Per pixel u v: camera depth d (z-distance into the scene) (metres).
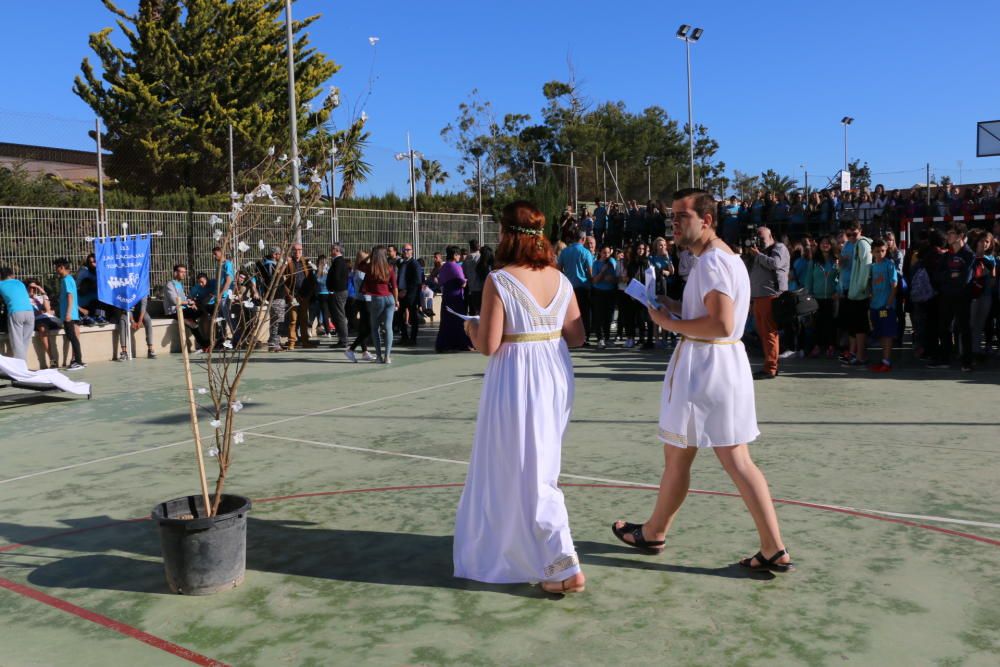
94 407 8.77
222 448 3.73
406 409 8.20
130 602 3.53
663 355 12.43
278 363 12.28
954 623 3.16
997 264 10.48
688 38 31.66
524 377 3.53
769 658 2.90
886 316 9.90
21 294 10.96
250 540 4.30
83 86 30.19
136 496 5.26
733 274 3.49
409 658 2.95
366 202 25.69
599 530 4.35
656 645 3.02
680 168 77.00
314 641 3.11
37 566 4.01
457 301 13.35
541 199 30.12
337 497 5.10
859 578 3.63
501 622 3.24
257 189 3.98
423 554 4.05
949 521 4.39
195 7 31.47
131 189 29.17
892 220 19.55
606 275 13.21
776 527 3.62
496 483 3.59
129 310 13.11
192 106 32.19
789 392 8.62
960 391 8.51
